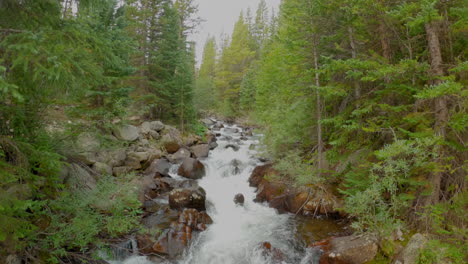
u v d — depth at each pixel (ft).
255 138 78.54
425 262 18.13
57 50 12.86
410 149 19.08
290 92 39.83
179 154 53.98
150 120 68.59
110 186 24.11
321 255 23.06
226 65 150.00
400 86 21.93
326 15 32.91
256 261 23.76
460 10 18.12
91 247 22.71
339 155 30.32
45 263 18.86
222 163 53.21
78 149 28.66
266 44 77.61
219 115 132.36
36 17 15.43
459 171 21.58
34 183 18.84
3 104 16.75
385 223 21.66
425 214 20.35
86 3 16.84
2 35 13.07
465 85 19.66
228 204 36.70
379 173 25.16
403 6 20.81
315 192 33.55
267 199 37.11
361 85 31.96
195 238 26.63
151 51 65.62
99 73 16.35
